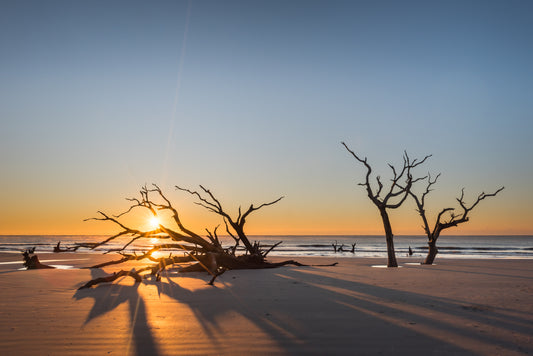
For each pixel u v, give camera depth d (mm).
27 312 7398
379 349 5012
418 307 7816
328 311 7430
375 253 54531
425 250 70938
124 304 8297
